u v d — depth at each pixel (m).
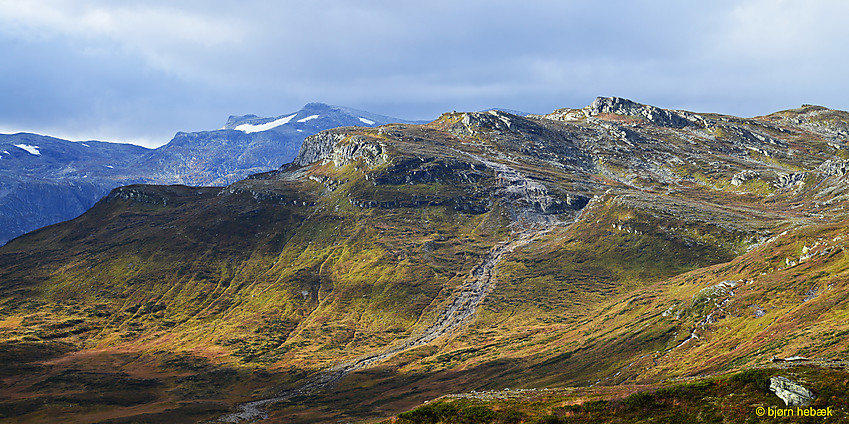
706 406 61.44
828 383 57.94
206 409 181.00
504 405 73.81
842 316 122.25
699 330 168.50
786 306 157.50
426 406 77.25
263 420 168.62
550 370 182.62
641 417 63.53
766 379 61.44
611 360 174.12
